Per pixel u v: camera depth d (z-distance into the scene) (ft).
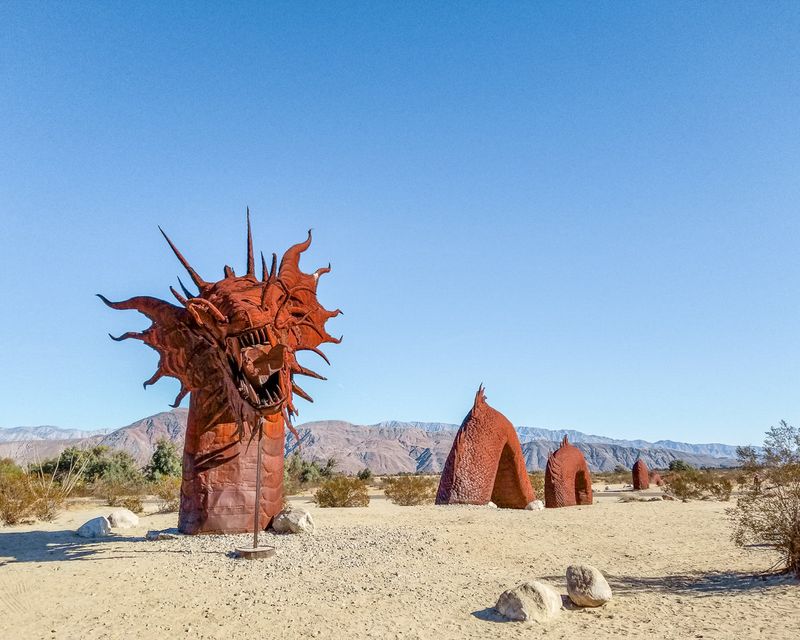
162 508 72.38
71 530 49.08
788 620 20.65
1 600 25.40
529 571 30.66
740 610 22.30
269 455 43.04
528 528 42.65
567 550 36.24
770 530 29.07
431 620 21.88
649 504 67.21
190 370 39.60
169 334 39.93
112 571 30.63
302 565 31.04
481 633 20.33
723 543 38.81
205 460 41.37
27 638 20.49
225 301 35.91
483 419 59.88
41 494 58.59
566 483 67.77
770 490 30.01
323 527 44.78
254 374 32.42
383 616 22.33
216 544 37.29
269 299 35.27
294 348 40.65
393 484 93.50
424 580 28.02
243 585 27.04
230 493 41.34
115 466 138.62
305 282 43.88
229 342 34.17
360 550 34.65
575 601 23.73
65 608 24.03
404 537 37.96
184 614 22.86
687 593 25.61
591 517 49.47
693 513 54.54
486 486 56.90
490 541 37.58
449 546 35.63
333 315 45.83
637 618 21.86
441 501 56.95
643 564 32.50
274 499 43.06
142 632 20.84
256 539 33.65
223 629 20.99
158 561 32.91
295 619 22.02
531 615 21.70
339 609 23.26
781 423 30.27
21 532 47.47
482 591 26.11
